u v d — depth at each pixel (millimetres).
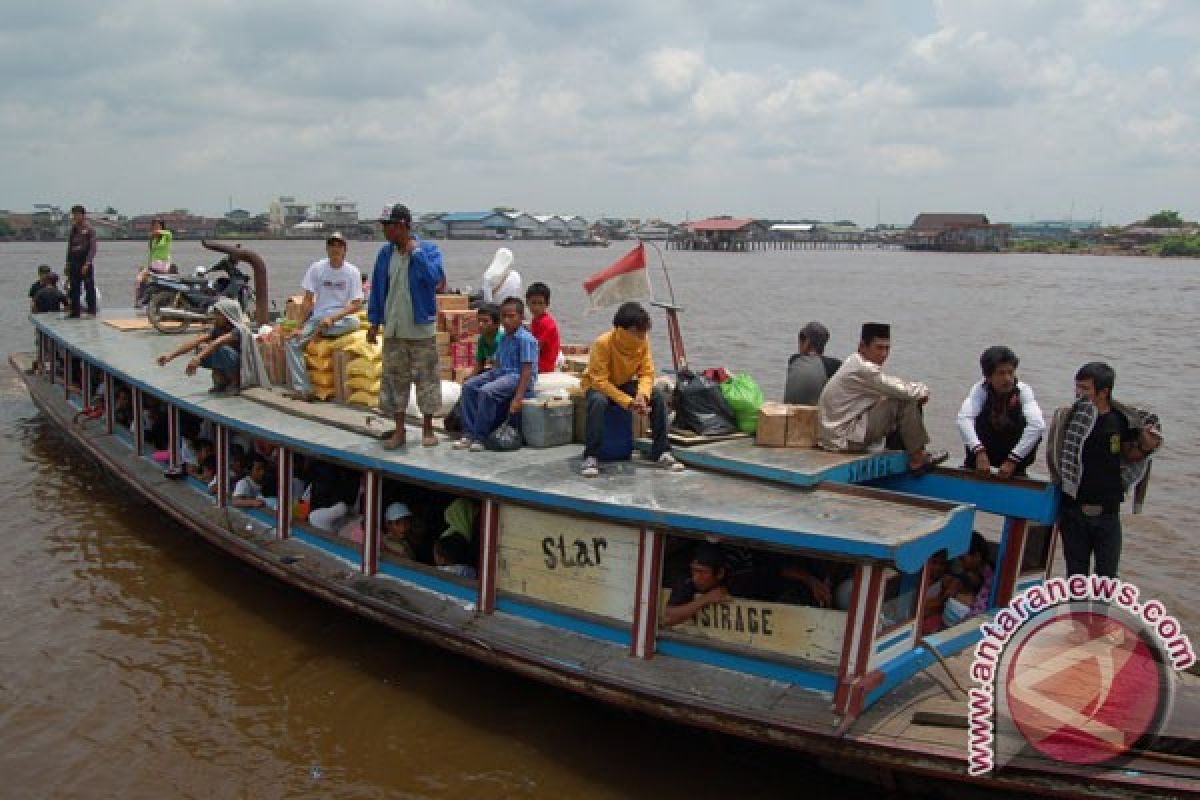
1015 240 183375
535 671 6383
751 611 6008
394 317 7758
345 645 8219
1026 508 6785
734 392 7695
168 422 11047
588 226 167625
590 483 6824
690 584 6320
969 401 7297
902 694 5719
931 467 7254
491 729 6941
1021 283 63969
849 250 183500
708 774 6375
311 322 9945
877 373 6980
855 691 5418
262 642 8266
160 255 17703
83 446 13109
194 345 10938
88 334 14781
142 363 12242
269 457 9844
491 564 7078
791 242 174750
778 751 6156
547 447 7941
